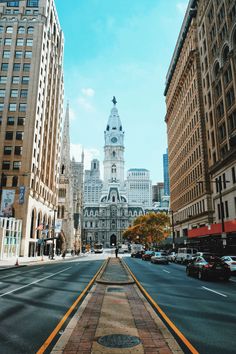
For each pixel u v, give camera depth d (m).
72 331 7.49
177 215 78.44
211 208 51.66
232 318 9.71
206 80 54.50
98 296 12.88
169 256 49.62
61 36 91.88
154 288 16.67
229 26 42.78
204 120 56.41
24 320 9.28
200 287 17.50
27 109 61.41
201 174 55.84
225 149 45.22
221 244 39.41
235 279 22.84
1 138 60.06
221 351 6.62
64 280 20.45
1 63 63.81
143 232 93.19
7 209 37.75
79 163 175.25
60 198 106.25
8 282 19.42
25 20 66.75
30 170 58.66
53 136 82.94
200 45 58.72
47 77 71.88
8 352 6.52
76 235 127.81
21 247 55.22
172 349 6.18
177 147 78.50
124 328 7.77
